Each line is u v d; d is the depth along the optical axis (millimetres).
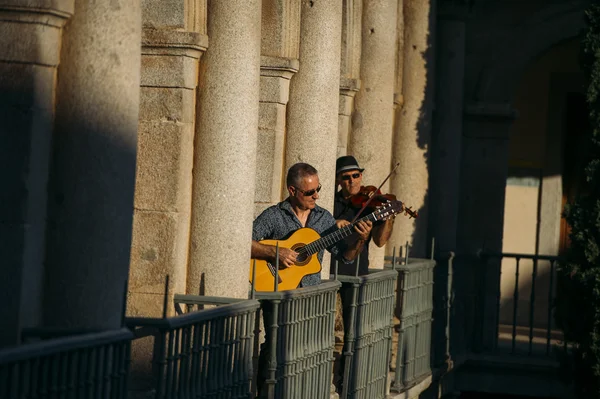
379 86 20562
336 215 17125
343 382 16031
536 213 30891
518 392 25500
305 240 14945
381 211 16594
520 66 26219
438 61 24781
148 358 12852
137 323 10281
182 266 13594
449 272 23938
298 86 16922
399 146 23109
